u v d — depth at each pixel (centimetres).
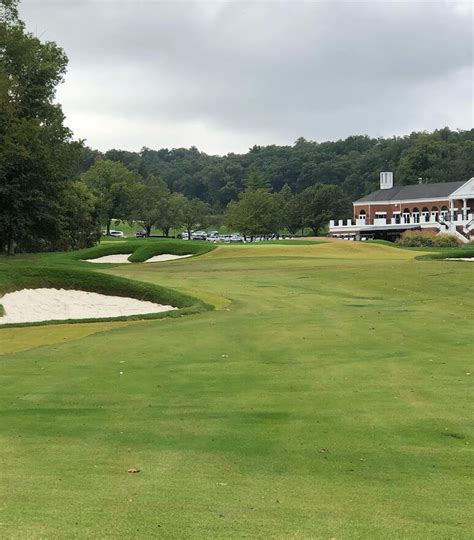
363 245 6969
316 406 1203
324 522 683
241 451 955
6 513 692
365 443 988
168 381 1430
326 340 1919
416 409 1172
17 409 1215
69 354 1798
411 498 765
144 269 5000
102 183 12950
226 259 5738
